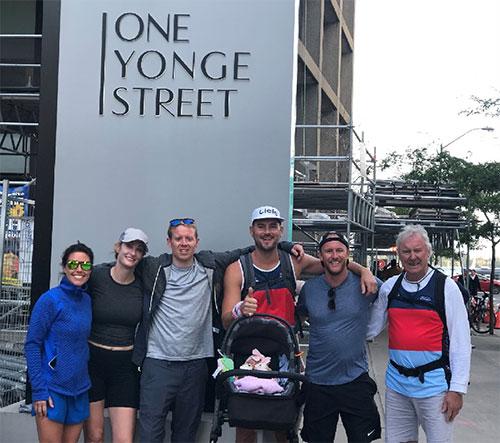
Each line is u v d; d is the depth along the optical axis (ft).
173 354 16.92
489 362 43.55
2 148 42.63
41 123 21.13
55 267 20.81
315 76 85.05
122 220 20.77
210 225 20.56
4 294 24.29
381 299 16.28
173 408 17.60
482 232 65.16
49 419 15.31
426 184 52.44
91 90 21.01
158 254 20.63
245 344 16.35
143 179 20.77
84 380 15.97
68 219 20.90
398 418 15.98
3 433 20.04
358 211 43.68
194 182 20.66
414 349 15.44
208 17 20.76
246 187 20.53
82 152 20.95
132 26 20.95
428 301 15.42
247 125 20.58
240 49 20.66
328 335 16.05
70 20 21.07
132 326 17.08
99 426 17.01
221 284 17.52
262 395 15.02
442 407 15.21
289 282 17.12
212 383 19.57
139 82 20.89
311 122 86.07
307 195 40.98
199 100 20.70
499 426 26.89
